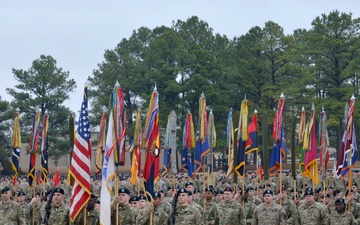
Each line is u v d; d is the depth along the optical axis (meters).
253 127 31.16
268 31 85.75
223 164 78.19
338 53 80.25
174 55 85.94
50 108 82.31
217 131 83.88
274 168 30.67
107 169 20.59
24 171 81.81
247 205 27.80
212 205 26.09
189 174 39.41
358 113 77.69
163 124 79.19
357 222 25.31
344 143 29.66
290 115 80.19
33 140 32.31
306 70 82.06
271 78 86.06
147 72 83.38
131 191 37.94
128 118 86.88
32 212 28.81
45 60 82.50
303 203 24.14
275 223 23.14
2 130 80.06
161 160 79.88
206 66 84.00
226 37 99.19
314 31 83.19
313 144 31.12
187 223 22.34
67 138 85.44
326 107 78.44
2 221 24.91
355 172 42.81
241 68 83.50
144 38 98.12
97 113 84.88
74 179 20.58
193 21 97.94
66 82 83.00
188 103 83.25
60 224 21.55
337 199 24.73
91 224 21.41
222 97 82.00
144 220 21.97
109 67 88.44
